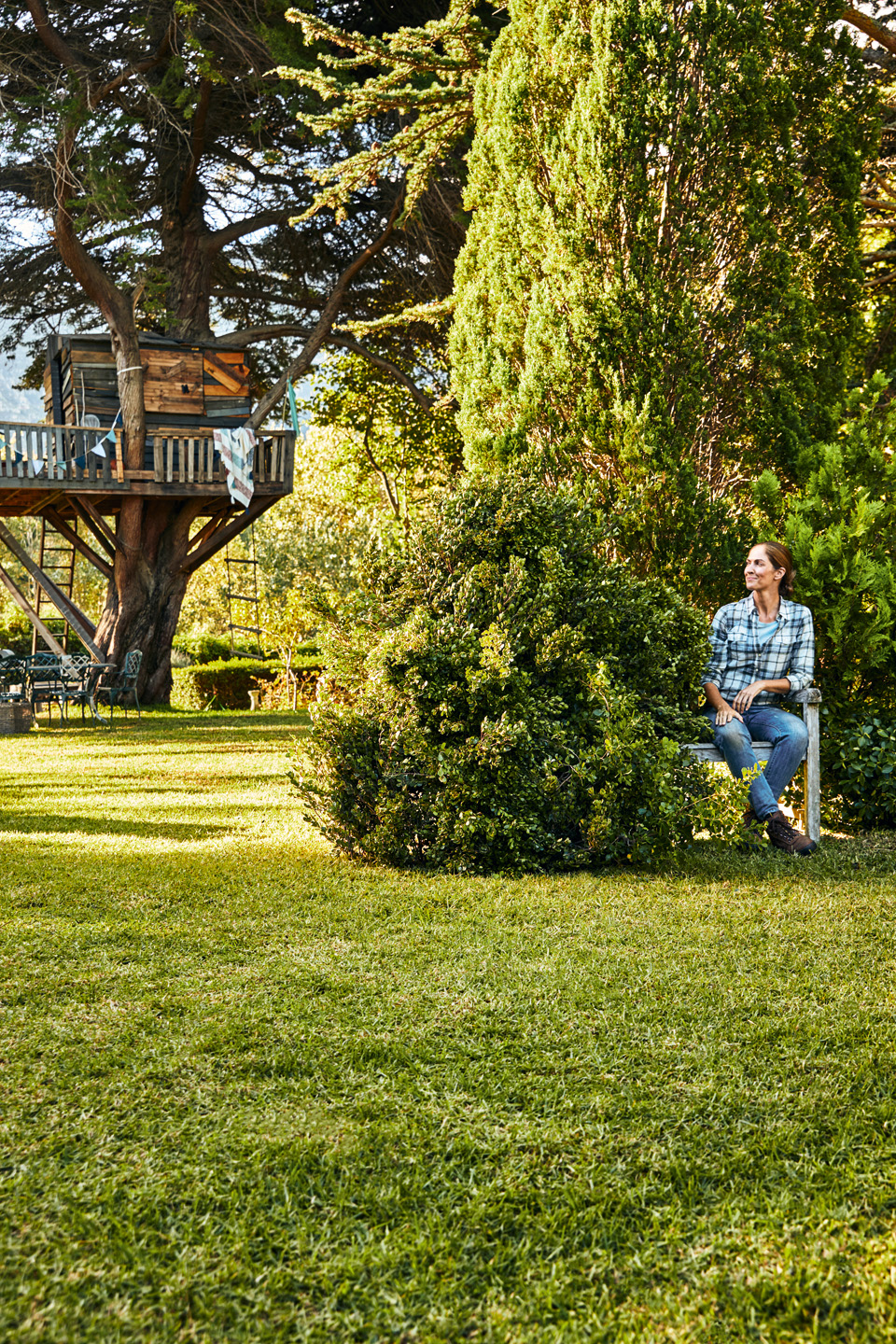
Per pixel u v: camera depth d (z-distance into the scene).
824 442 6.29
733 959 3.13
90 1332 1.49
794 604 5.22
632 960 3.12
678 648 5.10
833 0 6.50
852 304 6.81
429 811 4.52
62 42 16.08
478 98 7.02
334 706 4.75
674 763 4.69
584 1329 1.51
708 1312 1.55
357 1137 2.04
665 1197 1.85
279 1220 1.77
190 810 6.25
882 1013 2.66
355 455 22.73
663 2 5.74
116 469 16.70
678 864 4.53
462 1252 1.69
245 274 20.73
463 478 5.39
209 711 17.36
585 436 5.98
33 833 5.44
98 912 3.69
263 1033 2.55
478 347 6.80
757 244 6.05
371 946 3.26
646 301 5.76
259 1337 1.49
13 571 37.41
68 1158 1.96
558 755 4.59
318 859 4.66
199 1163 1.94
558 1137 2.04
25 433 16.27
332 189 10.10
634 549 5.85
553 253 6.10
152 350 18.22
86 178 15.38
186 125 17.19
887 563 5.41
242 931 3.45
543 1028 2.59
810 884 4.15
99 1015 2.66
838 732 5.44
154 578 19.03
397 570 5.15
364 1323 1.53
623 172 5.73
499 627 4.71
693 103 5.75
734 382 6.14
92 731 13.16
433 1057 2.41
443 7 16.67
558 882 4.21
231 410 18.86
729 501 6.03
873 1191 1.86
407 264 18.44
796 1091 2.24
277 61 15.55
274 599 21.81
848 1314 1.54
